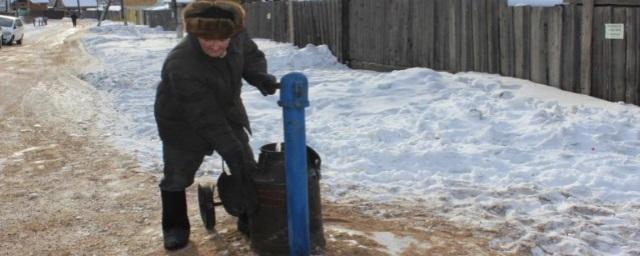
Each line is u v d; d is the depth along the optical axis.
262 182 3.81
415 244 4.23
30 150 7.61
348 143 7.08
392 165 6.27
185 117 3.88
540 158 6.32
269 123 8.45
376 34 13.90
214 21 3.52
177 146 4.09
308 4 17.56
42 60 21.36
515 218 4.72
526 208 4.96
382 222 4.67
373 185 5.63
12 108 10.93
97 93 12.50
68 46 29.30
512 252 4.16
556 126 7.31
